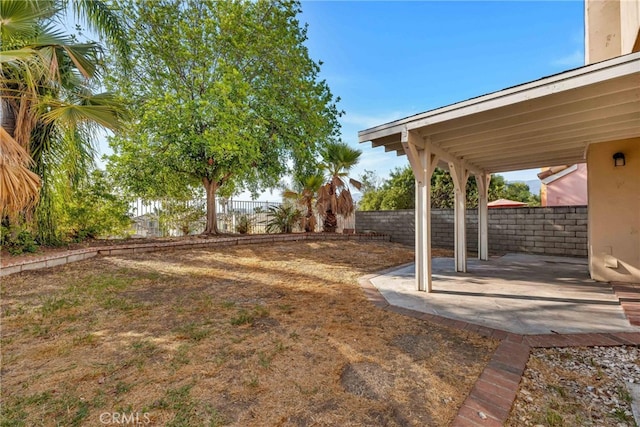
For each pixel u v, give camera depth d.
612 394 1.96
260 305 3.86
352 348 2.65
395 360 2.44
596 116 3.69
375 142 5.02
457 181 6.04
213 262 6.66
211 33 8.73
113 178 8.64
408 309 3.70
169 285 4.79
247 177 11.15
